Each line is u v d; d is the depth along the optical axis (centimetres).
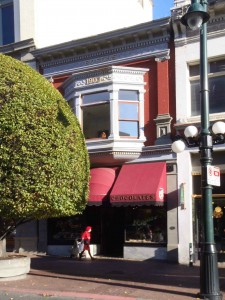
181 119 1783
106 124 1891
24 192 1227
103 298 1066
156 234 1812
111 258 1873
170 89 1845
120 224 1991
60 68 2131
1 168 1228
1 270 1300
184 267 1603
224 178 1708
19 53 2255
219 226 1694
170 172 1789
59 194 1279
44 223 2069
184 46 1820
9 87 1274
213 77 1773
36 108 1278
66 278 1352
